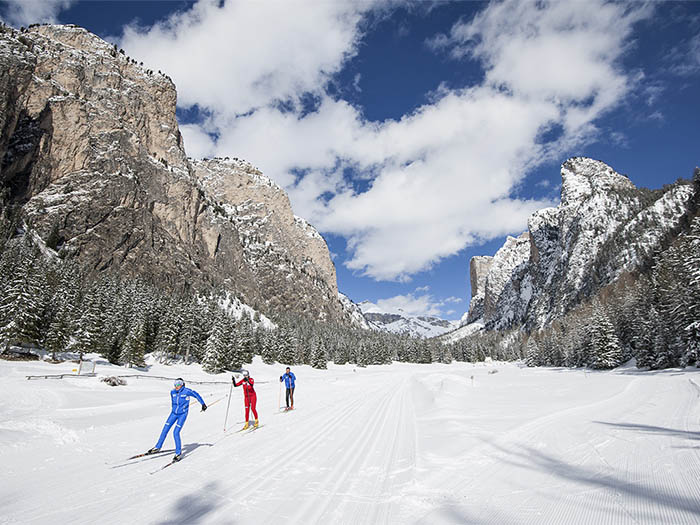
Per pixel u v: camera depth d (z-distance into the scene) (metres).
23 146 126.25
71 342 47.94
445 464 6.60
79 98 158.38
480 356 170.75
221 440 8.89
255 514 4.33
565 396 19.17
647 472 5.61
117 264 131.62
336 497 4.95
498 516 4.21
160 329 60.16
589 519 4.00
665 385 22.52
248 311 169.62
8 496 4.88
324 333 150.38
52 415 13.05
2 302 38.94
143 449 7.96
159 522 4.08
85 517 4.20
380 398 21.19
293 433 9.70
